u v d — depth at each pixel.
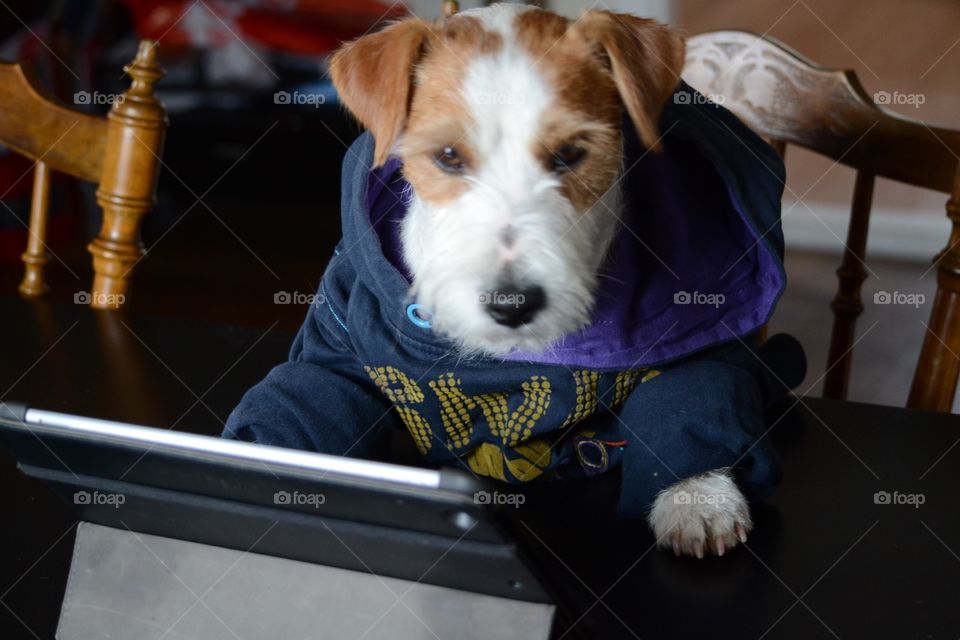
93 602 0.89
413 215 1.31
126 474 0.82
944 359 1.64
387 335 1.27
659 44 1.27
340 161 4.78
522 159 1.21
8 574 1.02
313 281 3.93
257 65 4.67
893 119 1.82
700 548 1.07
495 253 1.14
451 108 1.21
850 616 0.97
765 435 1.20
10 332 1.73
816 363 3.29
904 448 1.34
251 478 0.76
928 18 5.58
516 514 1.20
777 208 1.30
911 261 4.49
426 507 0.71
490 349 1.21
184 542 0.88
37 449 0.82
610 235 1.29
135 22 4.75
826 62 5.36
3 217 4.01
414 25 1.28
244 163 4.84
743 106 1.96
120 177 1.85
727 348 1.33
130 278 1.91
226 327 1.79
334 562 0.84
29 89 1.85
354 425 1.25
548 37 1.25
